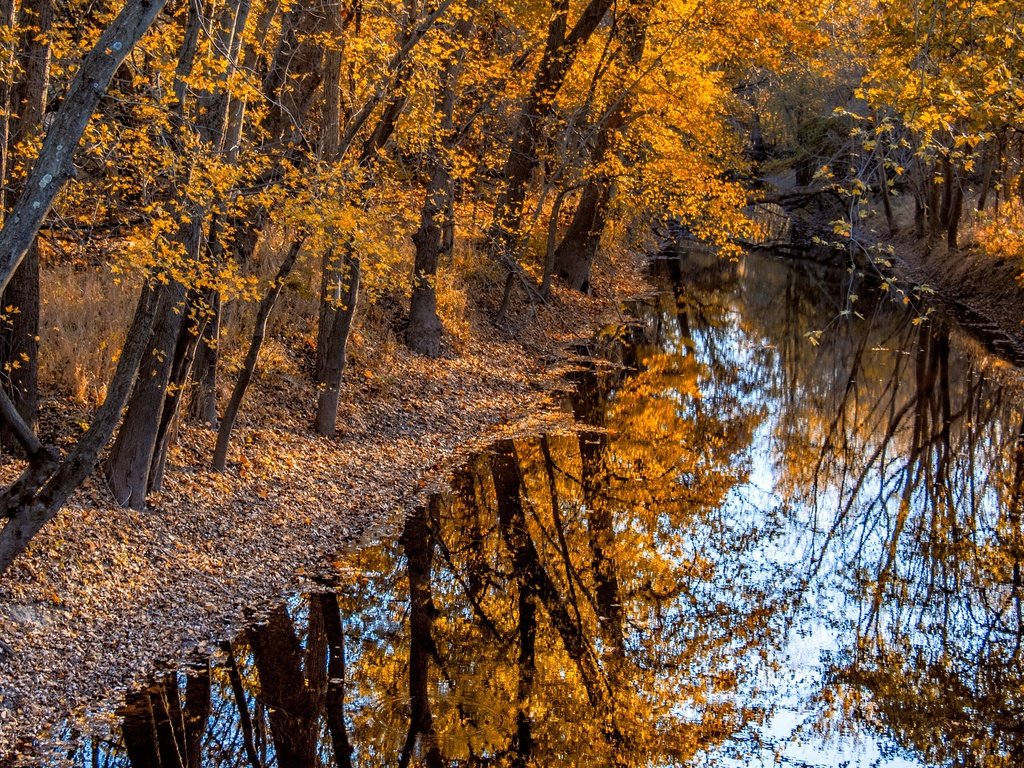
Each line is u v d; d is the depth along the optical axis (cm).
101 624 812
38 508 660
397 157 1611
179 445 1125
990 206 3616
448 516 1247
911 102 967
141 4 576
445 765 722
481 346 2031
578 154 2086
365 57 1134
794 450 1702
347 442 1377
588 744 767
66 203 913
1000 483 1520
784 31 2030
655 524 1325
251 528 1056
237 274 1023
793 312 3172
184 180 881
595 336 2467
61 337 1128
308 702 802
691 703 852
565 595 1077
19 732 679
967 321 2812
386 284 1330
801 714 833
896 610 1059
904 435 1794
